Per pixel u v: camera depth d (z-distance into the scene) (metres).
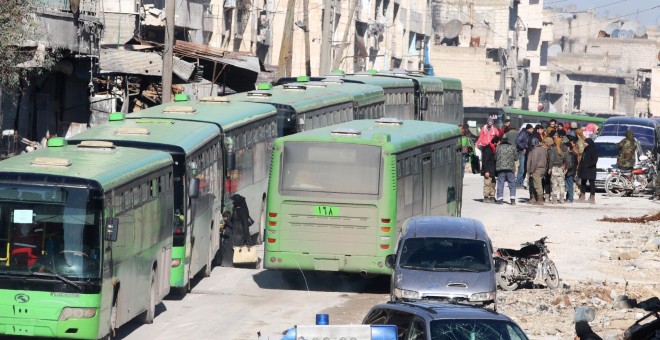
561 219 84.81
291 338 26.83
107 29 106.00
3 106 85.88
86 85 98.94
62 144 46.78
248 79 105.38
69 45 86.94
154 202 47.41
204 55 99.25
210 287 56.03
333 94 85.44
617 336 42.94
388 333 27.09
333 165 55.84
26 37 68.56
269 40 171.00
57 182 40.06
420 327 31.41
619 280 59.84
